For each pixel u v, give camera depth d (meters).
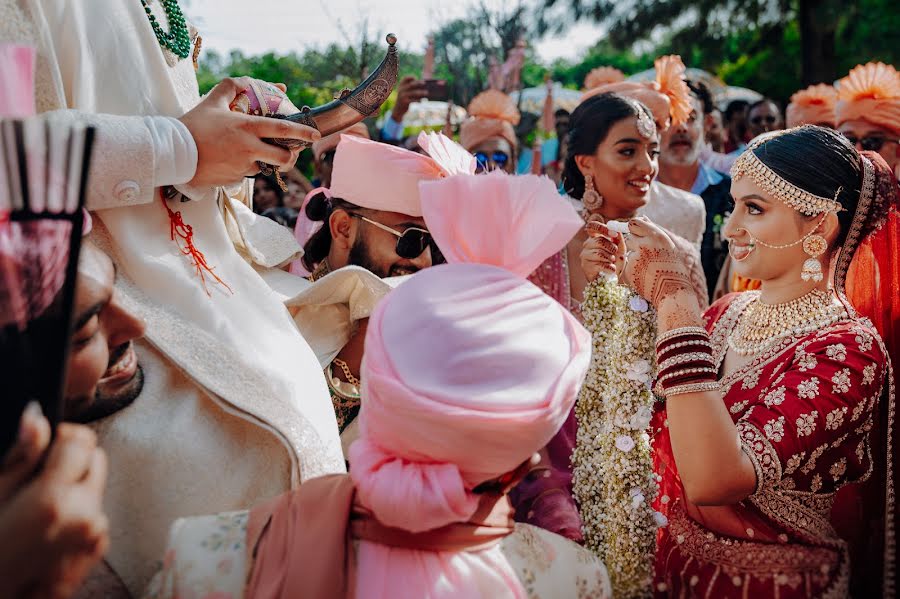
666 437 2.02
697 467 1.70
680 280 1.77
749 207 1.97
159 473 1.46
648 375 1.78
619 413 1.77
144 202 1.54
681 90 3.13
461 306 1.16
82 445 0.97
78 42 1.57
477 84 8.47
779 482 1.80
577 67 22.61
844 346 1.84
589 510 1.83
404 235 2.14
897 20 14.17
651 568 1.79
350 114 1.77
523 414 1.13
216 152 1.59
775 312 1.98
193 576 1.20
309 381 1.70
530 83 14.91
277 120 1.64
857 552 2.11
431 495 1.11
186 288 1.61
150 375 1.54
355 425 2.05
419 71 8.67
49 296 0.97
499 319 1.17
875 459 2.03
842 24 13.77
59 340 0.96
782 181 1.89
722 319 2.14
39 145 0.99
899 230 1.99
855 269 2.07
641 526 1.76
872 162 1.98
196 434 1.51
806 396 1.79
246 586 1.19
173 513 1.47
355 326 2.06
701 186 4.41
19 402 0.92
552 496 2.25
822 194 1.88
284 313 1.79
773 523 1.86
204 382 1.52
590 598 1.42
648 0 15.21
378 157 2.12
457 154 1.93
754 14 15.32
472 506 1.16
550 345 1.19
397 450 1.16
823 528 1.89
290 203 4.24
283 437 1.54
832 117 5.43
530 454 1.19
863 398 1.82
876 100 4.19
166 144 1.52
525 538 1.39
